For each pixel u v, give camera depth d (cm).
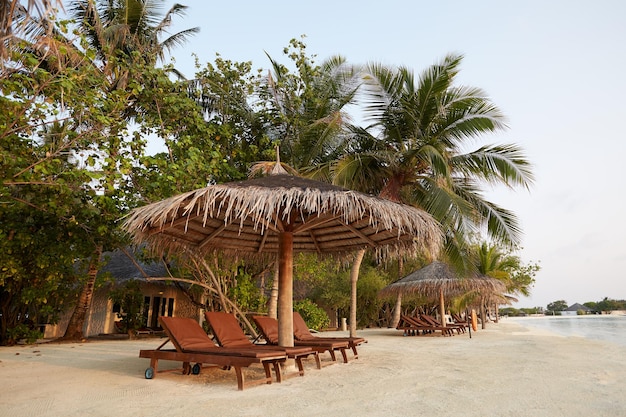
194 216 586
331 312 2572
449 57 1231
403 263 2656
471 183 1383
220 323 635
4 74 461
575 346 1077
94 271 1382
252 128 1207
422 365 705
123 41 1443
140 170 915
